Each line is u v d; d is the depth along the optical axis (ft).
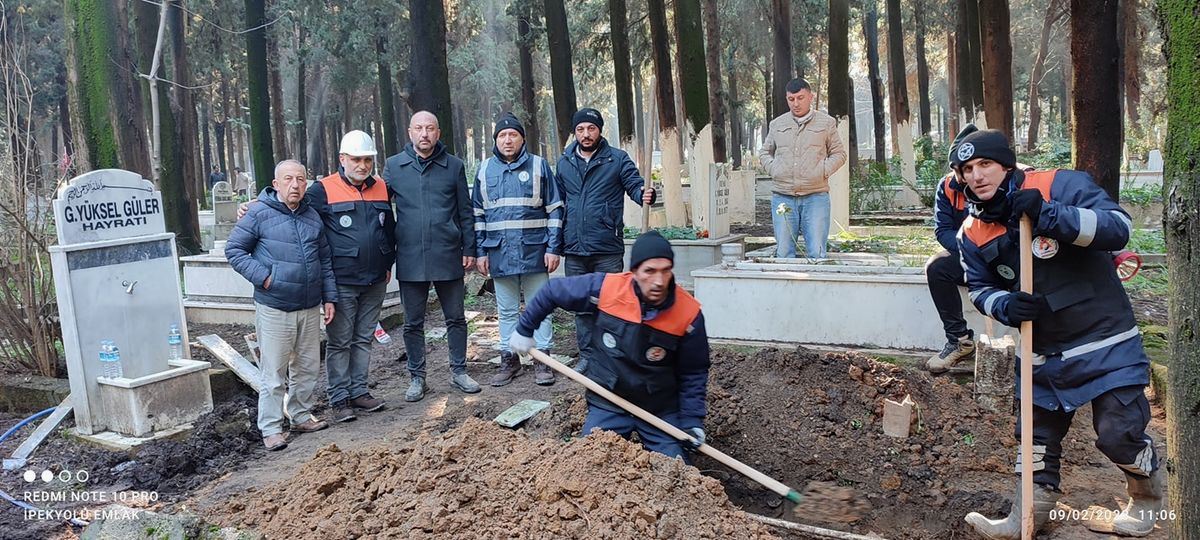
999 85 41.91
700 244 31.58
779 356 17.24
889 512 14.01
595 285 13.23
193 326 28.22
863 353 20.20
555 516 10.54
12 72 22.22
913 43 132.16
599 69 90.99
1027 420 11.17
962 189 13.55
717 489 11.25
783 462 15.35
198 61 69.05
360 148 18.02
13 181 20.10
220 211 45.55
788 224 25.40
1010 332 18.13
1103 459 15.01
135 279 18.04
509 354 20.57
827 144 24.66
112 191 17.74
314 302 17.08
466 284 32.22
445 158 19.48
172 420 17.39
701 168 38.40
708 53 62.80
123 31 28.40
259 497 12.21
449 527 10.45
